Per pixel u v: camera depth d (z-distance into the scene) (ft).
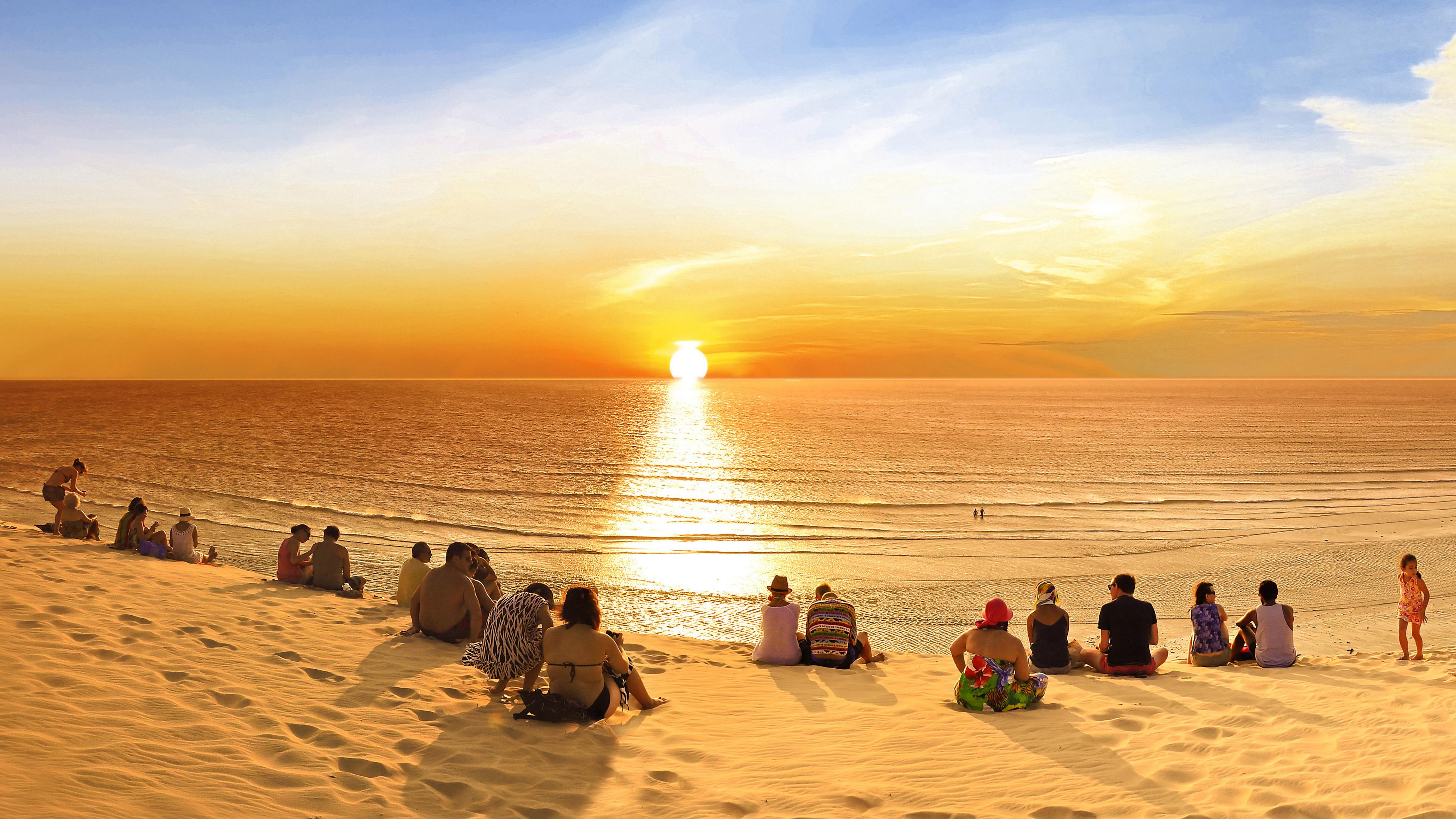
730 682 29.27
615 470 229.86
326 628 29.58
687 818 14.80
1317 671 30.73
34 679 17.89
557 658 21.22
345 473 201.26
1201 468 254.27
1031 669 30.37
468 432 371.56
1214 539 131.95
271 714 18.19
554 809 14.88
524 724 20.12
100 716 16.20
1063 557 115.55
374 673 23.59
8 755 13.34
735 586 93.71
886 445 333.01
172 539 47.91
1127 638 30.27
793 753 19.66
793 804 15.74
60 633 22.63
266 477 187.83
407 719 19.54
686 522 146.41
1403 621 37.91
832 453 294.46
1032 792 16.49
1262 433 415.44
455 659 26.73
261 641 25.80
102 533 98.84
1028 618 31.27
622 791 16.12
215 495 154.71
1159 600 89.81
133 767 13.91
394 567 92.73
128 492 155.53
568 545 119.14
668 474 223.51
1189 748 19.25
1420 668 29.99
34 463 204.85
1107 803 15.61
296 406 597.11
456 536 121.90
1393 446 341.62
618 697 21.83
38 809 11.55
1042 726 22.34
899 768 18.35
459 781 15.78
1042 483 214.48
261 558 96.22
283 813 13.16
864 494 189.67
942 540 130.52
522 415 523.29
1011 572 104.42
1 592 27.48
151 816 12.10
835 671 31.73
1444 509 166.30
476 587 29.58
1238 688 26.78
